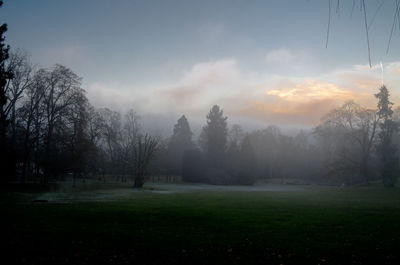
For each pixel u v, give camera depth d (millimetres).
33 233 11359
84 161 51281
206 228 13055
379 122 47531
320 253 9297
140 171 53781
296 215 17078
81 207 19500
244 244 10289
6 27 27234
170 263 8305
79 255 8836
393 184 43781
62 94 44500
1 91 28219
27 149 42469
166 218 15570
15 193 31953
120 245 10023
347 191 42875
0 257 8461
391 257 8898
